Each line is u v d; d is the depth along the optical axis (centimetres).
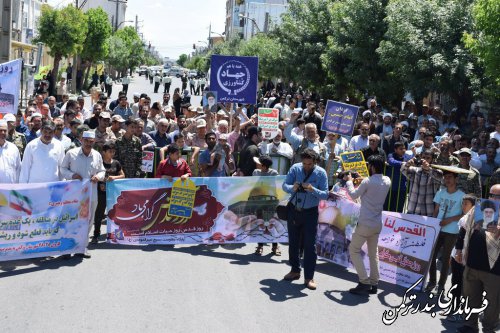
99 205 995
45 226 898
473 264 705
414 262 875
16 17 4250
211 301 758
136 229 1005
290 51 3300
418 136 1568
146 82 7712
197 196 1020
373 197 834
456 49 1770
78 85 4578
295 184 855
